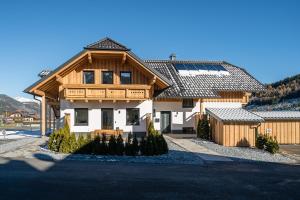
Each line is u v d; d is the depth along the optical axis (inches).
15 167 566.6
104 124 1058.1
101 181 481.7
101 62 1060.5
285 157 782.5
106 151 724.7
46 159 653.9
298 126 1050.7
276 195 430.6
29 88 1016.9
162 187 457.1
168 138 1085.8
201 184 481.7
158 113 1258.0
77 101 1042.7
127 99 1019.3
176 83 1282.0
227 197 416.5
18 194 405.4
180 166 621.3
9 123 2142.0
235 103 1328.7
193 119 1274.6
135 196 410.3
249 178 530.3
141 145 732.7
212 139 1027.9
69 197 398.3
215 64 1498.5
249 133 946.1
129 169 576.7
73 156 692.1
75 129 1041.5
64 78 1047.6
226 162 680.4
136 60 1023.6
